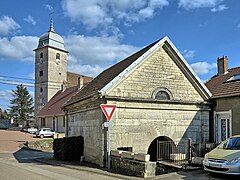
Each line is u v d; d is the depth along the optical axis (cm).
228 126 1577
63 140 1738
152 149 1652
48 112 5144
